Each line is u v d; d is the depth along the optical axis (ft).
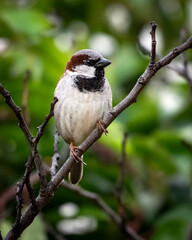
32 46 33.91
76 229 31.83
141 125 34.83
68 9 41.60
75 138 27.04
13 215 30.63
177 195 32.27
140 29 40.55
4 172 32.04
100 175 32.14
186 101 34.40
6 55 33.37
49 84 33.47
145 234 31.07
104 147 32.60
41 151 32.71
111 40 39.86
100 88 25.99
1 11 34.73
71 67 26.91
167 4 41.50
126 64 36.09
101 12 40.78
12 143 33.73
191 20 40.81
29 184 19.02
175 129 34.12
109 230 31.76
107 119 21.17
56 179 20.62
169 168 32.04
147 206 31.58
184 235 29.89
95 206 31.14
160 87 36.99
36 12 34.55
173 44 40.37
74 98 25.70
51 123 33.27
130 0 40.34
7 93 17.94
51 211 31.42
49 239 31.17
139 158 33.01
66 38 39.81
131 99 20.49
